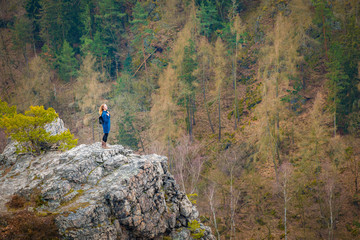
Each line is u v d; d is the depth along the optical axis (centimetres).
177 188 1695
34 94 6650
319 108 5081
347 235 3734
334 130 4753
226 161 4909
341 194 4091
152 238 1458
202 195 4469
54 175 1413
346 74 5075
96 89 5812
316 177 4316
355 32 5378
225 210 4306
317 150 4509
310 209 4062
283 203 4200
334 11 5941
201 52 6138
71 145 1761
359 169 4288
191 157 5028
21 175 1510
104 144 1623
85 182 1407
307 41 5716
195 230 1623
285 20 5944
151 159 1623
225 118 5816
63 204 1279
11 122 1612
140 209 1391
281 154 4803
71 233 1180
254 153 4944
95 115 5678
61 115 6550
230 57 6341
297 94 5294
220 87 5706
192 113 5884
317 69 5647
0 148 4256
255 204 4306
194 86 5738
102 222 1241
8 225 1159
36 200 1291
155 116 5138
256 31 6588
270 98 5188
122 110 5622
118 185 1356
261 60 5866
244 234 3950
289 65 5188
